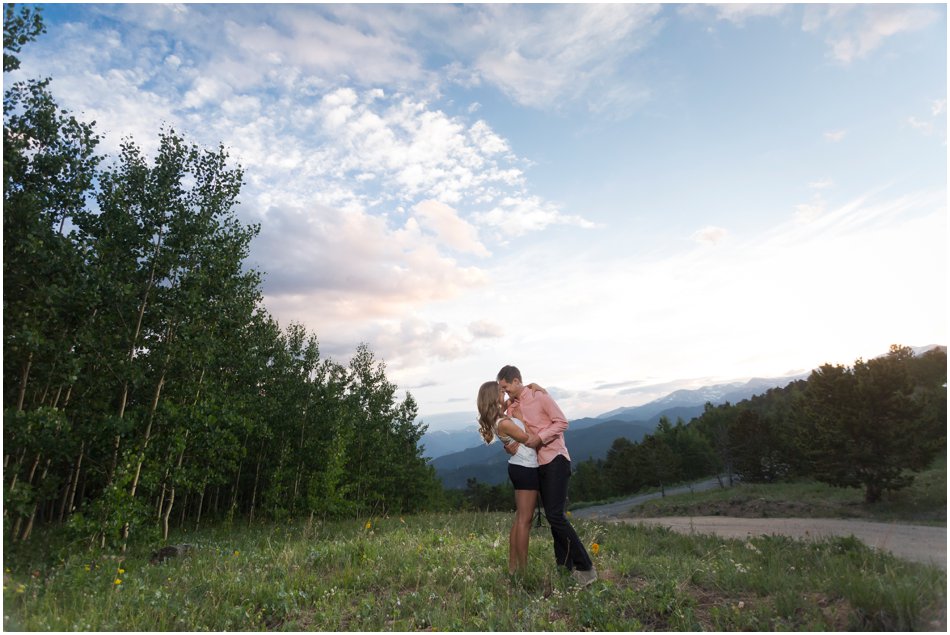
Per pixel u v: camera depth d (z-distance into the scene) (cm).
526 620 373
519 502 507
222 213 1310
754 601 396
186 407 1255
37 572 636
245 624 399
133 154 1251
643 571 502
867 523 629
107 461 1166
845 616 339
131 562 725
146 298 1186
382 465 2814
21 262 941
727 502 1925
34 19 896
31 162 1002
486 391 528
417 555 627
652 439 5081
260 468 2611
